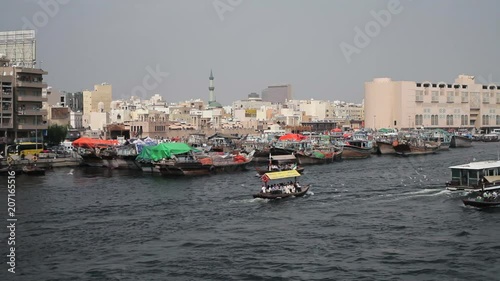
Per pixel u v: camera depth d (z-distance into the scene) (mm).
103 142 168000
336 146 188500
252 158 159750
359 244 65812
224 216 81250
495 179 95000
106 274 56875
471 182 95875
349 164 160875
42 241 68125
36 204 91000
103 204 90938
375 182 115188
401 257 60844
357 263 59219
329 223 76125
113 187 110688
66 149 172375
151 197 97812
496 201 83750
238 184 114312
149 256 62250
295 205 88750
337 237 69000
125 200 94812
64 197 97938
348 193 99812
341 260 60219
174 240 68438
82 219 79688
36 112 164000
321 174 132375
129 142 176125
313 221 77375
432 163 159500
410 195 96438
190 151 144500
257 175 127875
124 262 60344
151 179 124125
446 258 60250
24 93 162375
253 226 75000
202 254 62812
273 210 84938
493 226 72688
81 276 56344
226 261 60406
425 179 118750
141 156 141750
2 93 154750
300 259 60750
